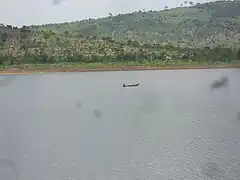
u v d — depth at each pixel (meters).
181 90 105.62
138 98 90.31
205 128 51.00
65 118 63.38
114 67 179.38
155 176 32.50
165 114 64.50
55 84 134.38
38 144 44.34
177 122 56.09
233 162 35.41
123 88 116.25
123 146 42.19
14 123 59.28
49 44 197.38
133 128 52.47
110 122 57.94
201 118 59.19
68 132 51.25
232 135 46.19
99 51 191.75
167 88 112.00
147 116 62.81
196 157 37.16
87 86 125.25
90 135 48.88
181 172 33.25
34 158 38.44
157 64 183.12
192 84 120.31
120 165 35.53
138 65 183.38
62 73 174.50
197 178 31.81
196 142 43.00
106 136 47.91
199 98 86.31
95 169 34.56
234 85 110.94
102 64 182.00
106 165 35.66
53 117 65.00
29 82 143.50
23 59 182.50
